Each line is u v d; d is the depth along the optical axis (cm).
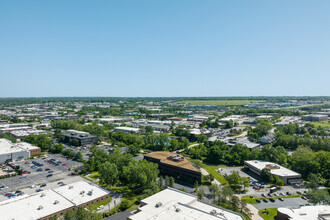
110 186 15638
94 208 12388
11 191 14775
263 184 16400
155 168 16388
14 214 10931
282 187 15912
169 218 9662
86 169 18800
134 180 14962
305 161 18238
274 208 12875
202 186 15962
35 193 13275
